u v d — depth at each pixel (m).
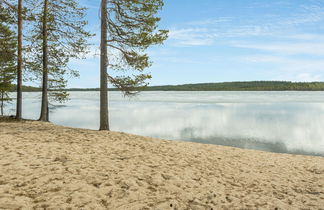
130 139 9.77
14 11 13.40
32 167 5.01
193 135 15.45
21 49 13.67
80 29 14.23
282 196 4.95
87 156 6.38
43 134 9.23
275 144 13.22
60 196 3.84
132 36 11.34
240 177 6.11
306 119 22.83
